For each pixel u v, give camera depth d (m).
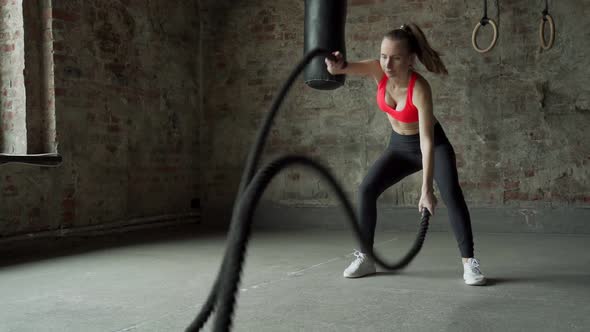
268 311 2.52
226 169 6.49
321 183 6.07
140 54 5.70
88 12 5.02
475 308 2.54
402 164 3.25
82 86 4.96
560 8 5.24
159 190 5.97
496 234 5.26
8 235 4.32
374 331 2.21
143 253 4.35
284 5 6.25
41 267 3.75
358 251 3.33
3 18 4.61
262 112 6.33
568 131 5.22
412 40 2.92
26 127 4.56
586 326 2.24
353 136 5.97
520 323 2.29
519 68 5.38
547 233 5.24
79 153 4.93
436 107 5.66
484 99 5.50
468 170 5.55
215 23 6.54
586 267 3.52
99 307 2.66
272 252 4.33
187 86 6.39
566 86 5.22
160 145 5.98
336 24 3.91
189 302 2.74
